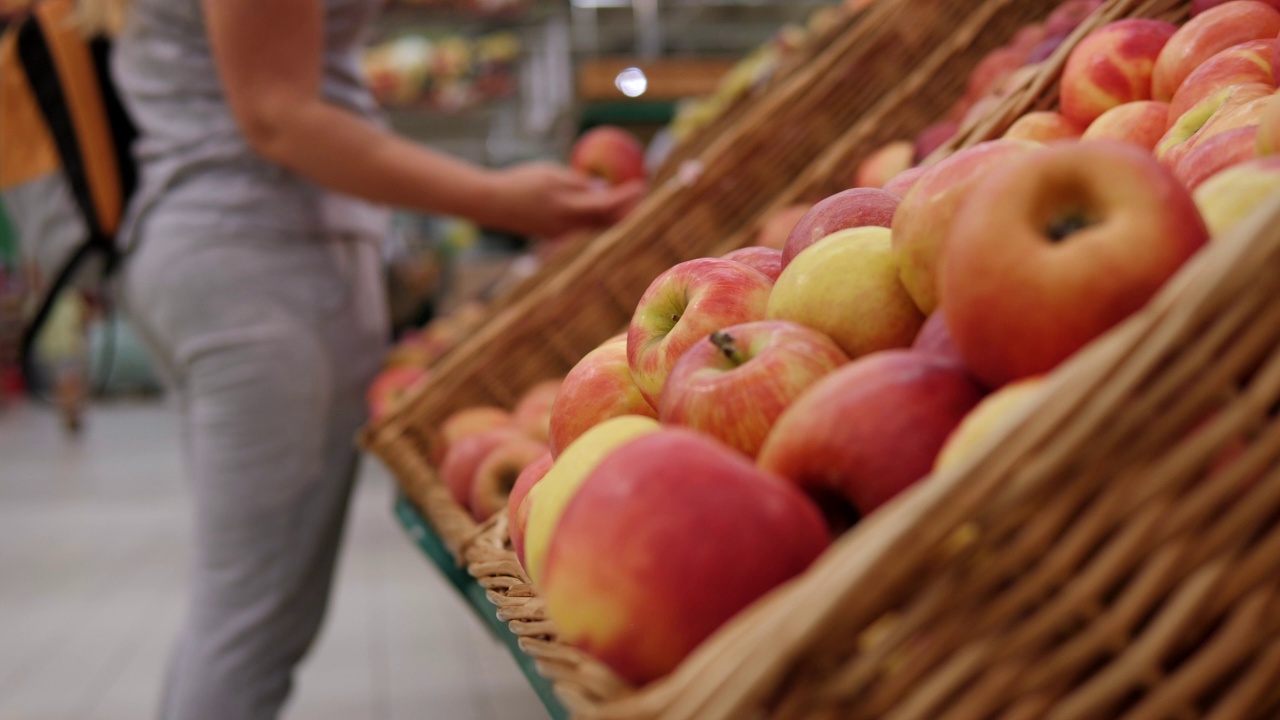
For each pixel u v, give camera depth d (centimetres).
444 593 345
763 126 170
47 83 172
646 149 520
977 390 54
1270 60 85
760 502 49
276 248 169
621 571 48
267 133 156
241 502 166
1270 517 41
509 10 485
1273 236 40
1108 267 48
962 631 40
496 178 183
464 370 163
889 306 68
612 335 173
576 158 235
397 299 322
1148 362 39
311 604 174
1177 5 109
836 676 40
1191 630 40
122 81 176
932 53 176
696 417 63
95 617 326
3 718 250
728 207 173
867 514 53
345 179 161
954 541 42
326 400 173
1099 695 39
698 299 75
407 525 146
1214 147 67
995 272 50
